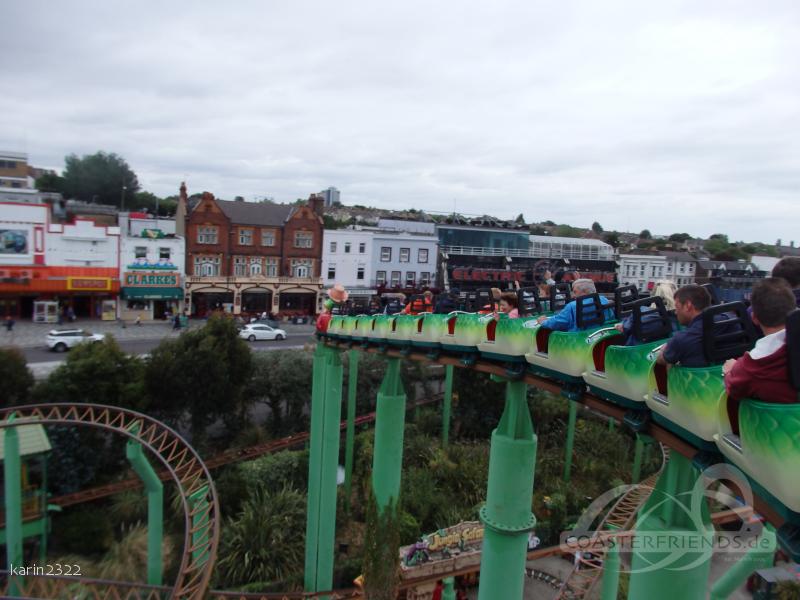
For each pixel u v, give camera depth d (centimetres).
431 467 2770
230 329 2967
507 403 896
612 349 607
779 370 329
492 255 6650
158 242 5372
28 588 1702
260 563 2012
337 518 2425
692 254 7369
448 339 1105
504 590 873
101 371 2512
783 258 514
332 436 1908
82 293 5122
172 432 1722
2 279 4722
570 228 13938
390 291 5381
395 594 1578
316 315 6181
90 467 2394
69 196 9481
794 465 314
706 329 451
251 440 2886
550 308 1065
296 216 6041
